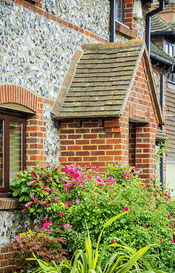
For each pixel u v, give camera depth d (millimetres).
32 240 7402
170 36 16812
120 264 7328
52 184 8406
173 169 17031
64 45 9781
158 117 10867
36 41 8992
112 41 11203
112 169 9164
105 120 9367
